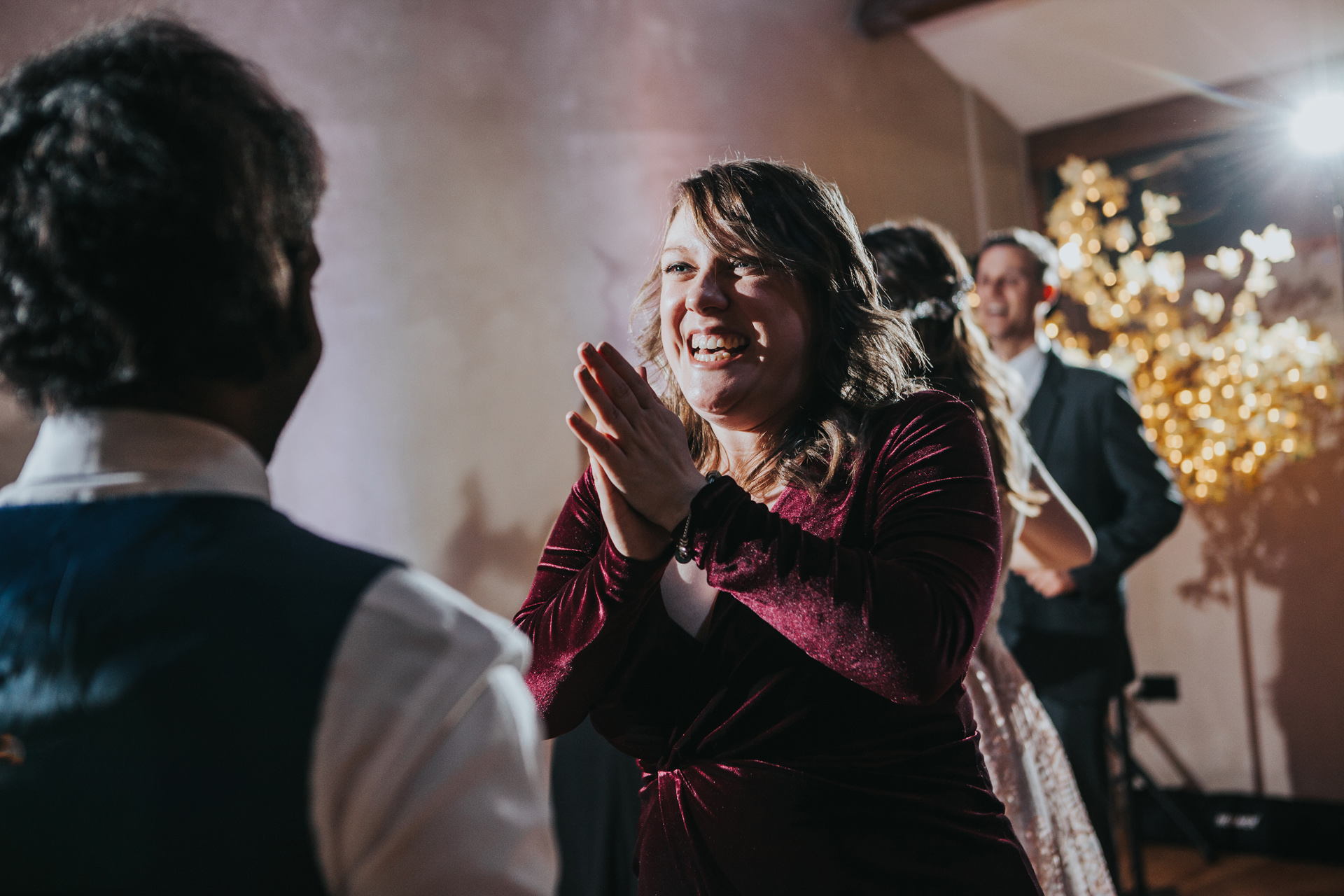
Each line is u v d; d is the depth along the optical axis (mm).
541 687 1093
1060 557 1828
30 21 2400
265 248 643
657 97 3674
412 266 3074
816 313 1149
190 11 2627
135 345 615
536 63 3389
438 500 3078
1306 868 3869
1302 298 4129
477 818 578
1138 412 3010
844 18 4250
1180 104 4457
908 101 4430
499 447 3229
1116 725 3582
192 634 585
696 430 1320
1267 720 4102
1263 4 3932
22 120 624
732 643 1062
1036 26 4223
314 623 588
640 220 3602
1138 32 4164
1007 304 3086
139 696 576
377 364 2986
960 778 1073
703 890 1048
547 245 3375
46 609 603
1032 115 4781
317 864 566
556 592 1204
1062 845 1684
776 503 1132
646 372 1326
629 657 1110
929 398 1115
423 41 3141
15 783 581
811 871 1011
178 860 561
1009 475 1645
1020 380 1821
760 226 1104
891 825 1021
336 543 652
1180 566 4281
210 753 568
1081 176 4383
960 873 1029
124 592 599
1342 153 3863
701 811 1062
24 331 623
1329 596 3990
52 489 646
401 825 564
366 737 572
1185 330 4363
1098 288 4234
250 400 677
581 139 3482
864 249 1196
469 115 3229
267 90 686
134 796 568
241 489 655
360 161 2988
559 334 3389
